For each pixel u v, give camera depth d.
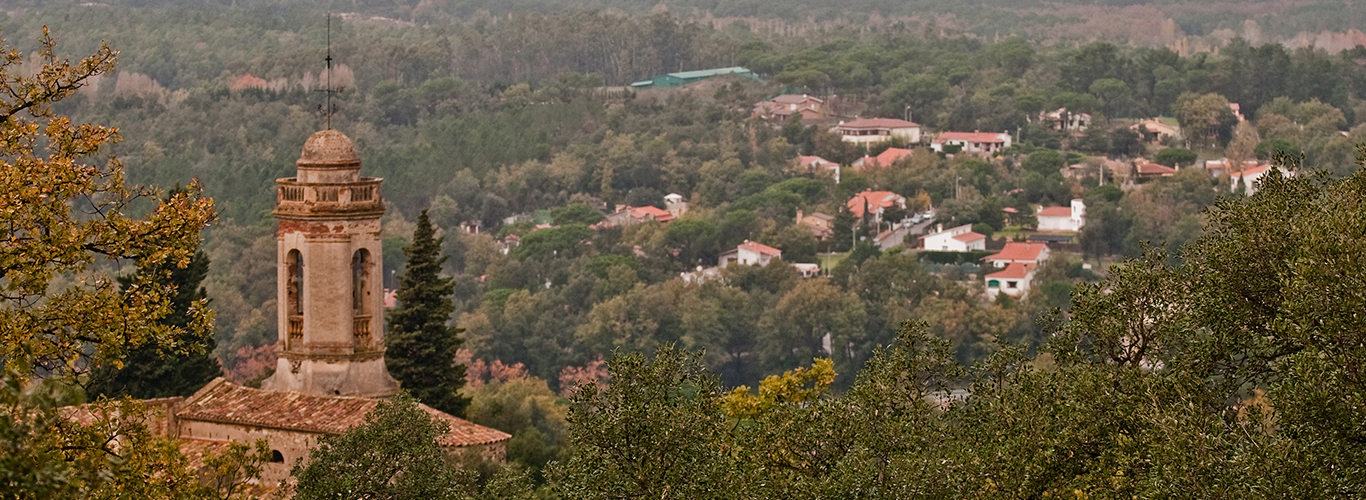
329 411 64.50
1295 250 43.94
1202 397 43.53
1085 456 44.47
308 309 69.50
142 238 39.59
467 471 55.50
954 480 43.78
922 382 50.41
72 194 39.59
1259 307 45.62
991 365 50.72
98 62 40.84
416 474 53.59
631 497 45.12
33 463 28.77
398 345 82.88
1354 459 38.19
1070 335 50.22
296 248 69.50
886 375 49.00
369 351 70.25
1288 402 39.50
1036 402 46.28
